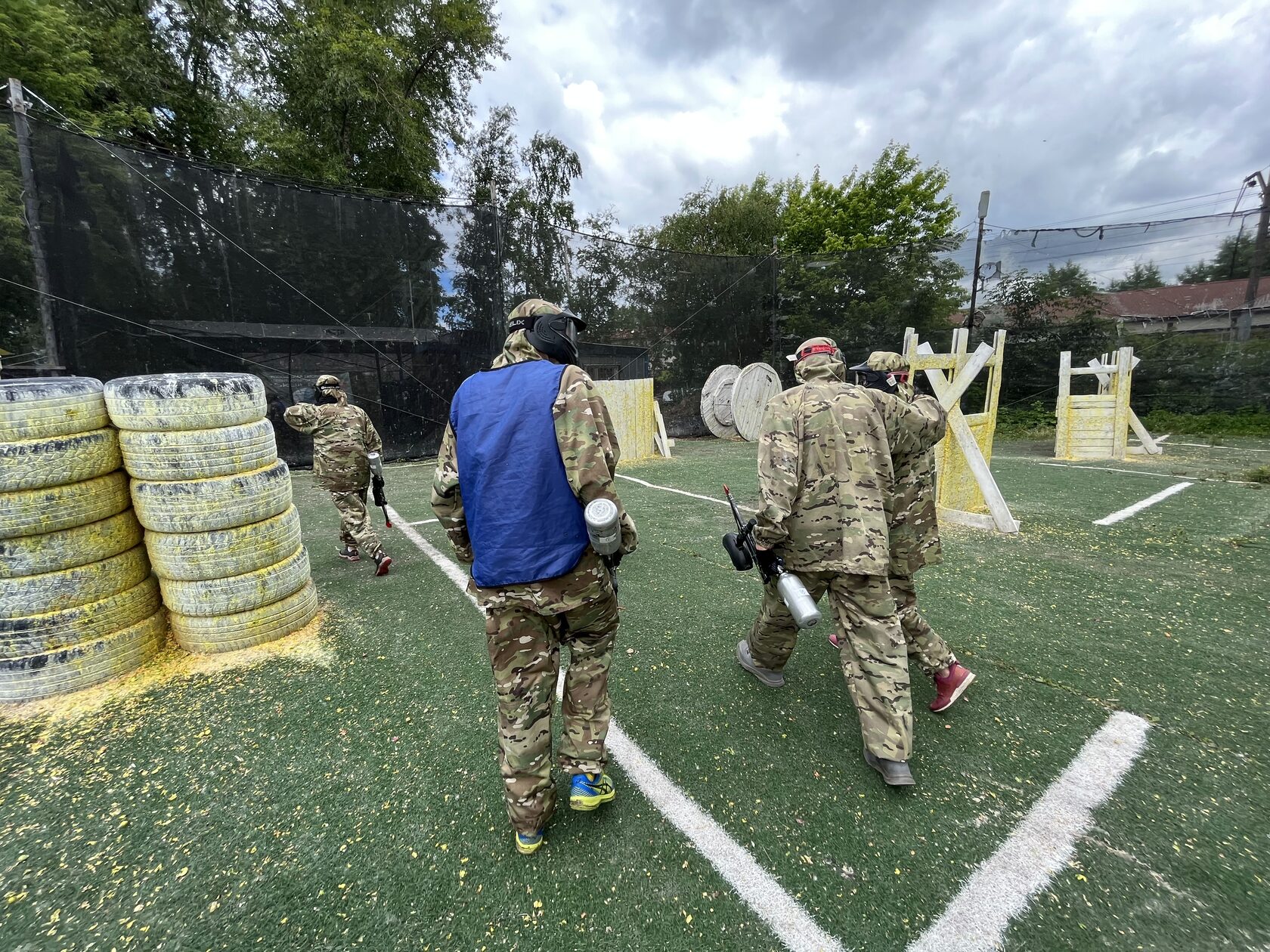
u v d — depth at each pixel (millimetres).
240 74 13359
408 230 10102
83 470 2775
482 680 2846
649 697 2641
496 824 1907
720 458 10750
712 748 2266
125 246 7969
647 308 13820
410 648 3189
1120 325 12648
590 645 1856
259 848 1831
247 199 8820
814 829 1853
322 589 4113
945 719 2410
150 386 2869
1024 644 3047
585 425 1600
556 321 1734
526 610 1666
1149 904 1562
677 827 1874
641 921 1553
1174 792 1969
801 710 2512
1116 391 9398
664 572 4316
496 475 1600
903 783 1961
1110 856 1718
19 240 7359
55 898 1659
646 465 9906
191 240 8453
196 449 2957
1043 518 5621
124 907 1629
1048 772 2082
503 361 1756
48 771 2217
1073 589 3789
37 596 2688
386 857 1785
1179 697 2533
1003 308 13539
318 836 1873
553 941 1506
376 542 4387
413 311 10328
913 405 2283
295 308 9344
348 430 4305
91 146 7637
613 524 1552
